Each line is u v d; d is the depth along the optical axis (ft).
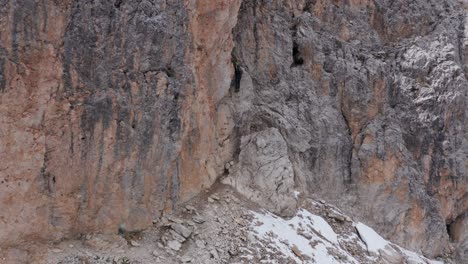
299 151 48.37
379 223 50.42
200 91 41.37
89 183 33.99
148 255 35.19
